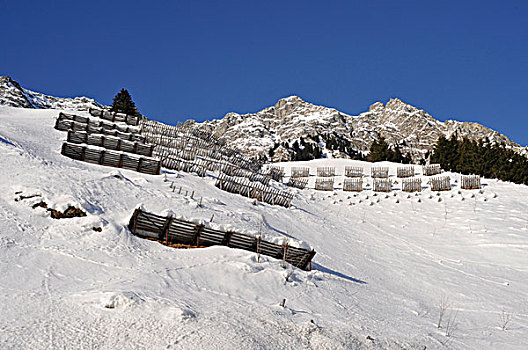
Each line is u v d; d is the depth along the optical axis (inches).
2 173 556.1
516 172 2023.9
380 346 330.3
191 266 426.6
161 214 497.7
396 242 871.7
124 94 2021.4
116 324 277.1
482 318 489.4
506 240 869.8
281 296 411.8
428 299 547.5
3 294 301.7
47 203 491.8
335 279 532.4
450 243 883.4
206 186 898.1
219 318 307.3
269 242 528.1
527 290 633.6
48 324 267.0
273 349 277.9
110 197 572.1
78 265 382.9
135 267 401.1
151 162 881.5
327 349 297.9
